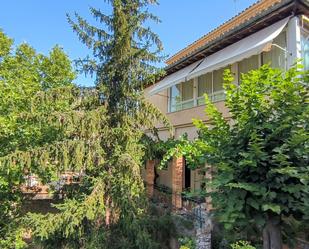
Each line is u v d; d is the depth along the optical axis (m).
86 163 18.61
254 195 8.61
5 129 21.91
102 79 20.34
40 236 17.41
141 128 20.81
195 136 24.33
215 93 23.64
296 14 16.97
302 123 9.10
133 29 19.67
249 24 18.53
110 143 19.67
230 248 16.23
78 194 19.52
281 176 8.41
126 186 18.33
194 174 24.09
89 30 19.77
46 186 25.92
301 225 9.70
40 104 19.20
